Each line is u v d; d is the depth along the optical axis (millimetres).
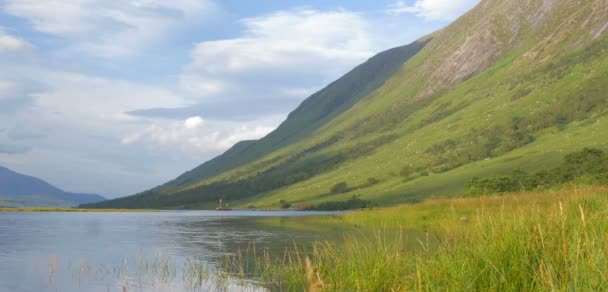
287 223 77375
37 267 25688
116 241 43562
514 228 12164
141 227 71125
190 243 40688
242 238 45500
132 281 20906
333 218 81688
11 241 43344
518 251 10781
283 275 20797
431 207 54438
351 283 13625
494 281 9961
